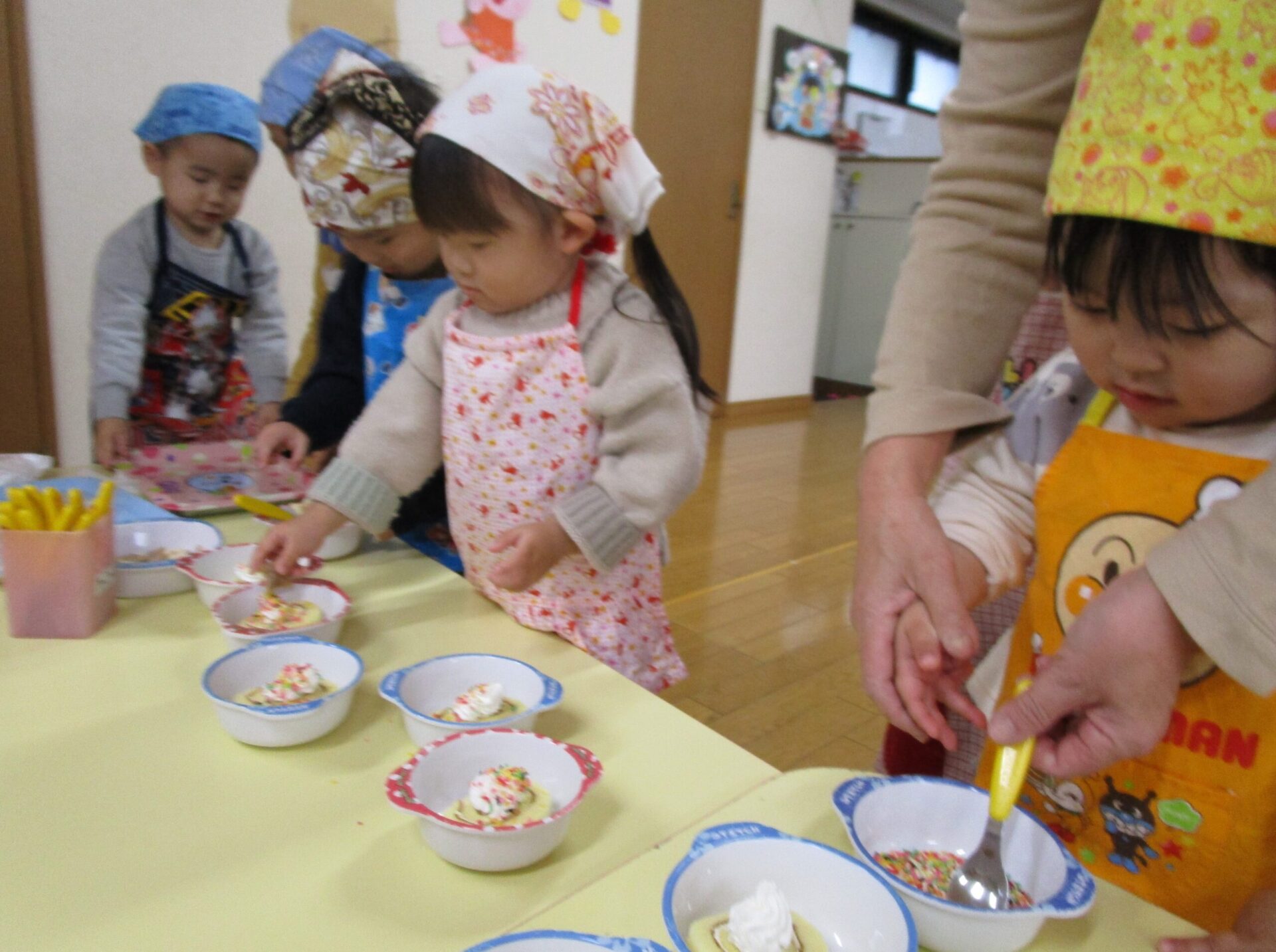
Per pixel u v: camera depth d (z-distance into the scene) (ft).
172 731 2.04
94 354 5.45
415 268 3.68
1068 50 2.16
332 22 7.00
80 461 6.42
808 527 9.04
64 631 2.47
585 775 1.75
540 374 2.88
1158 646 1.41
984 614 2.82
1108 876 2.11
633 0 9.48
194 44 6.32
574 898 1.51
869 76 17.25
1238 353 1.53
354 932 1.46
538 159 2.59
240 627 2.39
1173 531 2.02
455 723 1.92
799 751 5.14
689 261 12.04
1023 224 2.27
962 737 2.74
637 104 10.53
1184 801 1.99
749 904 1.41
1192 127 1.40
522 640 2.60
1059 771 1.54
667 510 2.81
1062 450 2.25
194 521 3.16
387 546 3.37
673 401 2.81
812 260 14.11
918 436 2.21
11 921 1.44
